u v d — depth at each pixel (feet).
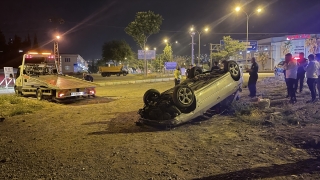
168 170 17.39
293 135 22.11
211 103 30.30
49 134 28.27
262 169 16.49
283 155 18.53
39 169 18.58
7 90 85.97
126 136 26.03
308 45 116.67
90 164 19.12
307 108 30.48
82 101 53.52
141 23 138.82
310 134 21.75
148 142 23.70
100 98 57.47
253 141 21.94
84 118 36.11
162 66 186.19
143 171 17.47
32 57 63.87
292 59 35.55
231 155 19.27
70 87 51.11
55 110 44.01
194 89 30.12
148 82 112.98
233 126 26.96
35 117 38.29
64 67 318.24
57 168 18.62
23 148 23.66
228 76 32.55
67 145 24.03
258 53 181.37
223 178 15.69
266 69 183.73
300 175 15.33
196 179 15.84
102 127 30.30
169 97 29.63
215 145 21.72
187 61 202.18
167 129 27.35
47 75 61.21
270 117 27.45
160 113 28.14
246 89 55.52
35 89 56.44
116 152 21.43
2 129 31.32
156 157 19.89
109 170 17.89
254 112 30.55
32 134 28.53
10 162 20.21
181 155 20.02
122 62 270.46
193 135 25.03
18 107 45.55
